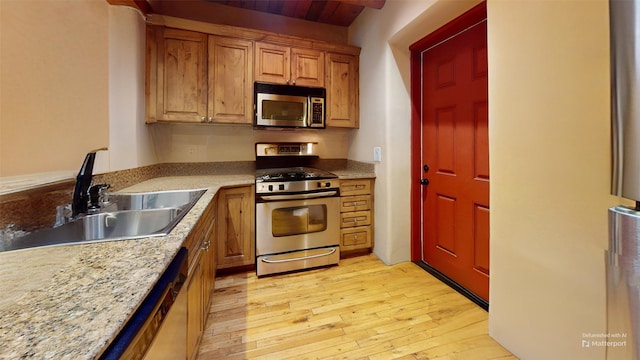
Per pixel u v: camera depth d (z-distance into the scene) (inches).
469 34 76.9
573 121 42.1
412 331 62.4
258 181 89.6
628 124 18.9
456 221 83.7
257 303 74.0
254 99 96.1
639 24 18.1
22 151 57.4
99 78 72.7
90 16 70.1
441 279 86.7
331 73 109.0
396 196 96.7
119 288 22.8
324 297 77.0
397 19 86.1
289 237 93.0
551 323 46.3
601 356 39.8
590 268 40.7
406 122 96.2
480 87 73.9
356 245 104.6
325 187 96.4
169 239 34.9
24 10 57.1
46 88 61.2
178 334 34.8
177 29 89.0
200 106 92.0
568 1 42.1
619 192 19.8
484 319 66.3
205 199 60.8
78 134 67.3
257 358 54.6
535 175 48.2
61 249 31.2
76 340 16.7
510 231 53.6
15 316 18.7
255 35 97.0
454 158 83.7
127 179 75.2
